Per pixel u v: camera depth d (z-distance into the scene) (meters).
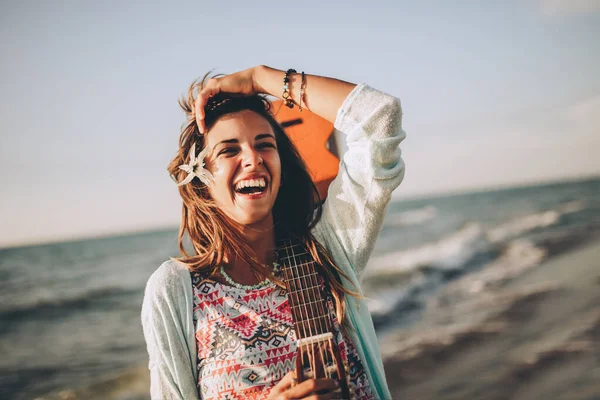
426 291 13.66
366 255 1.96
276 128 2.07
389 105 1.83
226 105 1.93
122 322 16.44
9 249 39.50
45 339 14.69
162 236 48.22
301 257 1.91
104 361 12.05
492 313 10.20
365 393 1.80
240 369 1.70
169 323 1.77
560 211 33.38
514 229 26.88
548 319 9.23
